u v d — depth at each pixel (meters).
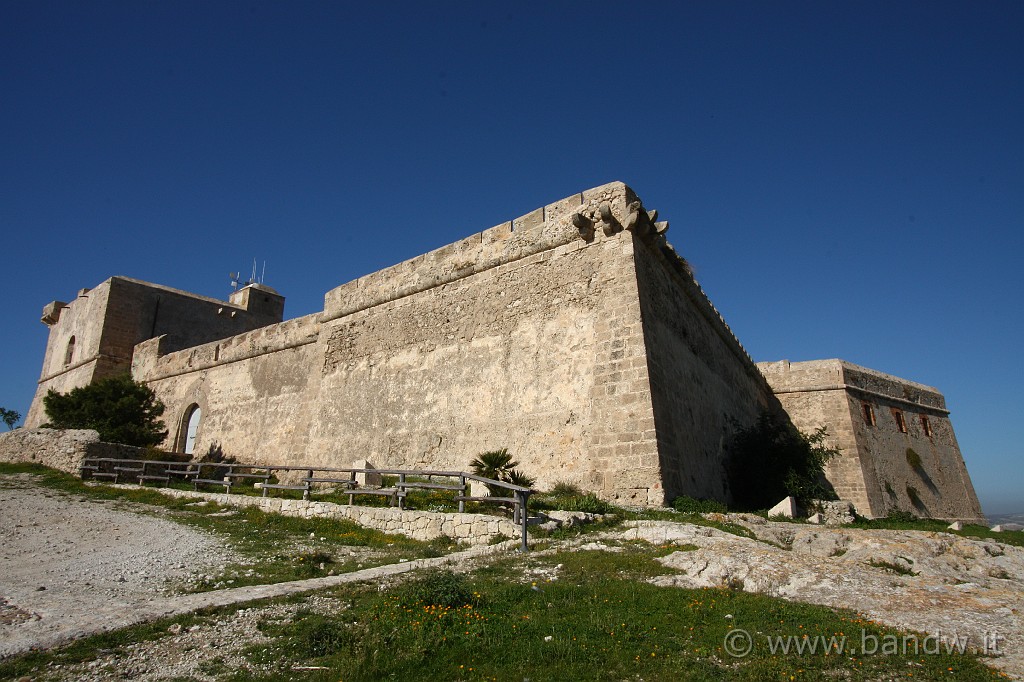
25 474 17.48
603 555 8.62
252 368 25.66
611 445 13.65
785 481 18.23
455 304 18.48
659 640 5.64
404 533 11.50
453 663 5.29
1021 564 9.91
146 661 5.38
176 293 34.59
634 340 14.09
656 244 16.17
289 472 21.16
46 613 6.57
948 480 31.19
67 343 35.38
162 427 26.73
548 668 5.18
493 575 7.82
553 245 16.66
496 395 16.25
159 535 11.13
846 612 6.34
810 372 27.86
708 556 8.02
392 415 18.75
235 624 6.25
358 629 5.98
